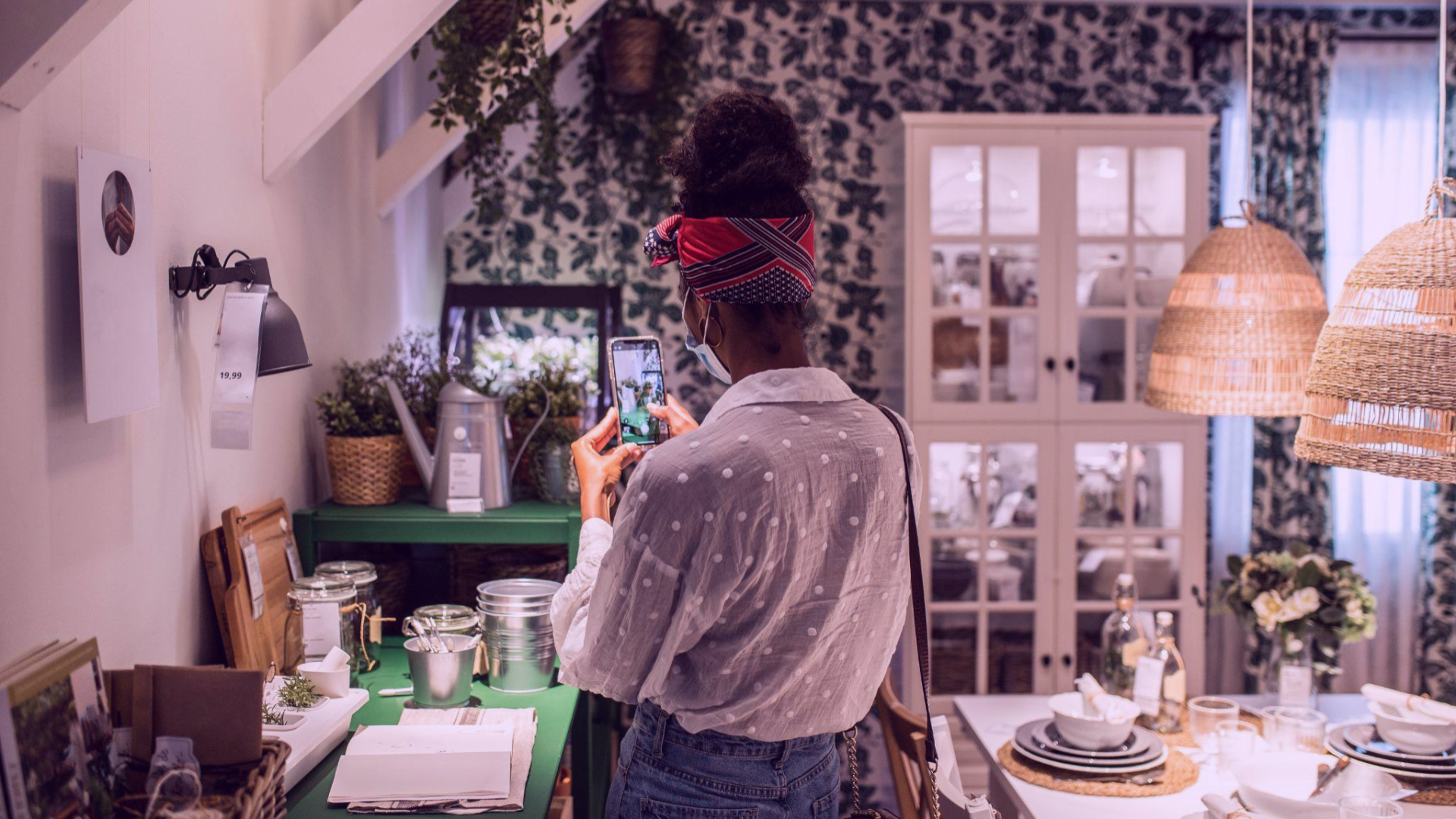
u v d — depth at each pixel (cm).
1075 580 375
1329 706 260
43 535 123
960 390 371
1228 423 411
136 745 107
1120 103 414
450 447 216
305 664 171
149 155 149
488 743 147
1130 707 215
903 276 379
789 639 106
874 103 412
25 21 108
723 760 112
